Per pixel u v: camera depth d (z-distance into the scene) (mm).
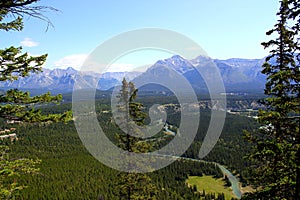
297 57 8398
